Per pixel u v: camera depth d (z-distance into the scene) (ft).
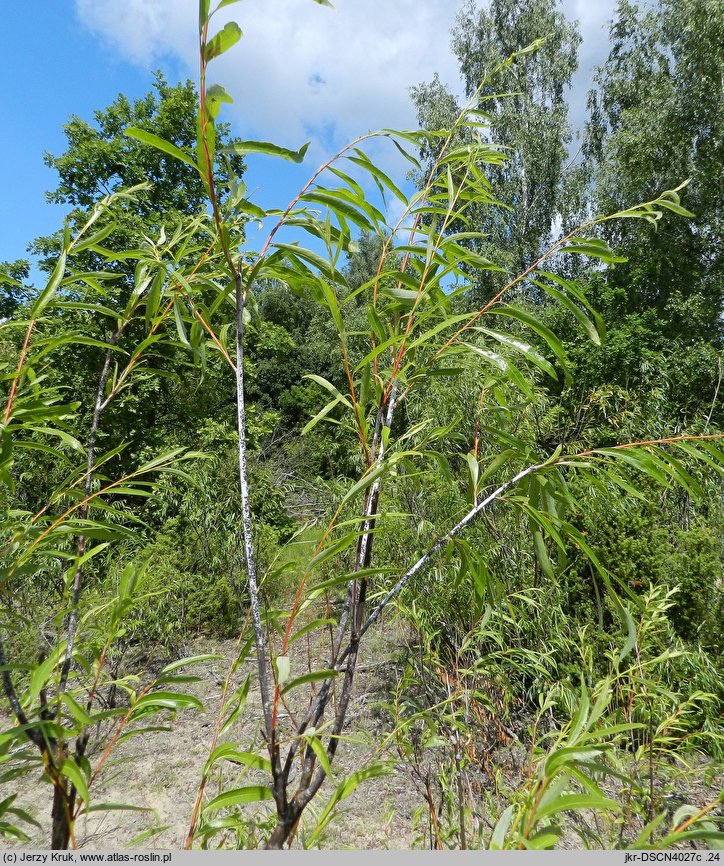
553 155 40.32
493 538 9.23
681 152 34.37
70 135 28.02
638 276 33.88
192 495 15.05
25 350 3.27
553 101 42.47
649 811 5.07
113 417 21.27
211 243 3.79
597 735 2.45
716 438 2.97
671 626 8.36
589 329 3.18
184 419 26.50
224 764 8.57
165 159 28.14
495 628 8.41
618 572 9.18
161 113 27.84
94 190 27.84
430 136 3.98
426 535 9.25
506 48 41.96
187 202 28.09
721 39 32.55
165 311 3.95
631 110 37.47
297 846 4.85
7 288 25.88
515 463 8.55
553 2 42.22
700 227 34.35
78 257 21.22
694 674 8.02
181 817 7.41
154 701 2.73
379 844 6.50
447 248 3.68
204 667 12.28
